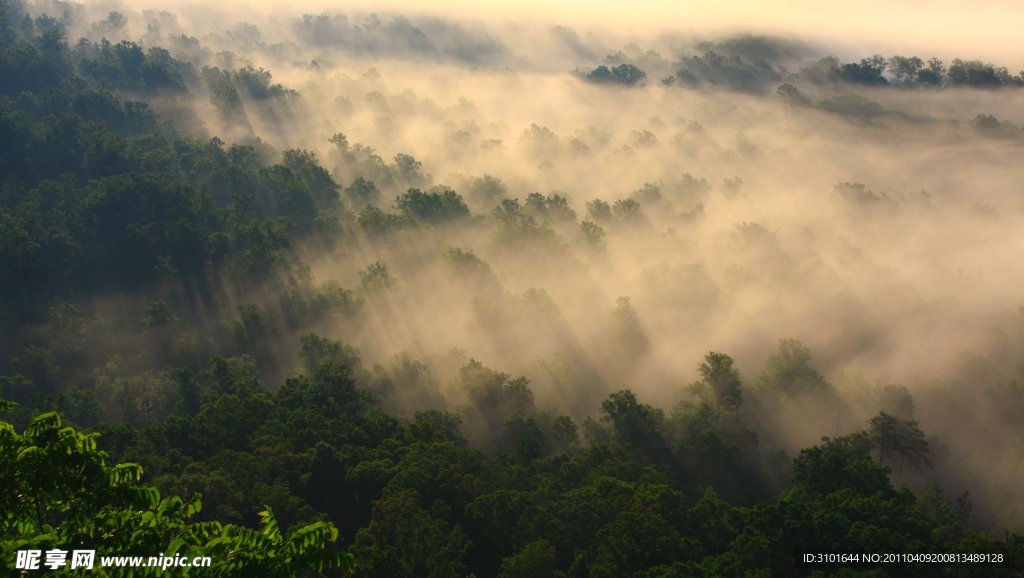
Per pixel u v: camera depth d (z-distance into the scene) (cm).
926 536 9294
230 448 11506
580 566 8650
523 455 12381
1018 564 8331
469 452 11344
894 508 9625
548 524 9394
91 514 3028
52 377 15675
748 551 8556
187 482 9356
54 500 3028
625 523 8969
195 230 19600
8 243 17550
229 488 9438
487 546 9256
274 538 2909
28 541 2675
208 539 3048
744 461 13675
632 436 13538
